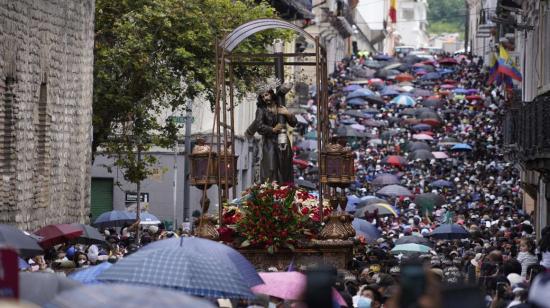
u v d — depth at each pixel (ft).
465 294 54.49
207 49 216.13
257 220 110.42
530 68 238.68
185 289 70.54
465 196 303.07
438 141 418.51
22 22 139.64
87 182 176.35
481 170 360.48
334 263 112.06
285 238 110.32
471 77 584.40
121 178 259.19
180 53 209.56
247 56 120.57
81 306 50.11
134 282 70.38
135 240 167.02
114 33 210.79
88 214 177.47
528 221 228.84
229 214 113.91
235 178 120.88
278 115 118.52
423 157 366.84
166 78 211.41
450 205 264.93
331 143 114.62
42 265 108.68
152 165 232.94
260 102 118.93
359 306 92.17
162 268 71.26
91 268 79.30
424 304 52.95
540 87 210.38
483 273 123.54
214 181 118.01
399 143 412.16
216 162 118.11
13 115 138.82
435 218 257.14
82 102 171.12
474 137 421.18
